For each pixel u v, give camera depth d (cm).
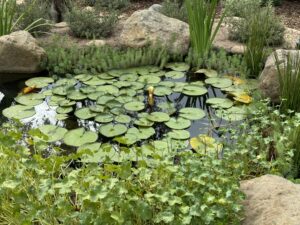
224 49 557
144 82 494
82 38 604
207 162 278
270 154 364
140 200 245
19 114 432
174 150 329
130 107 441
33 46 524
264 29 512
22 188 271
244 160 333
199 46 551
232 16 634
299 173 344
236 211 241
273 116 394
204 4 534
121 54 559
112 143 391
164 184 275
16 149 325
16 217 249
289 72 413
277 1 765
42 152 374
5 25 554
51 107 449
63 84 485
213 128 414
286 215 241
